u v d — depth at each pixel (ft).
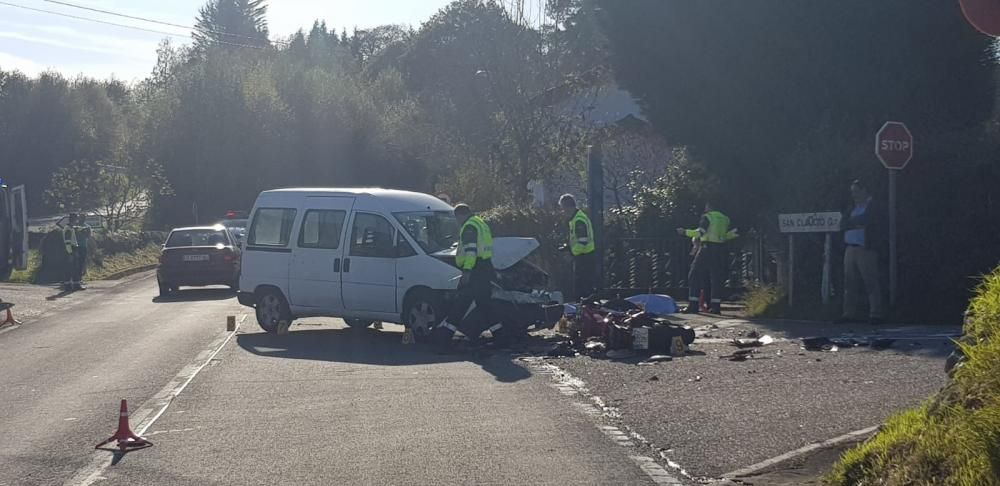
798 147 59.72
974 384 18.90
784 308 55.21
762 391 32.78
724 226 59.26
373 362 43.34
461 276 47.44
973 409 18.49
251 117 172.35
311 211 54.29
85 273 106.42
